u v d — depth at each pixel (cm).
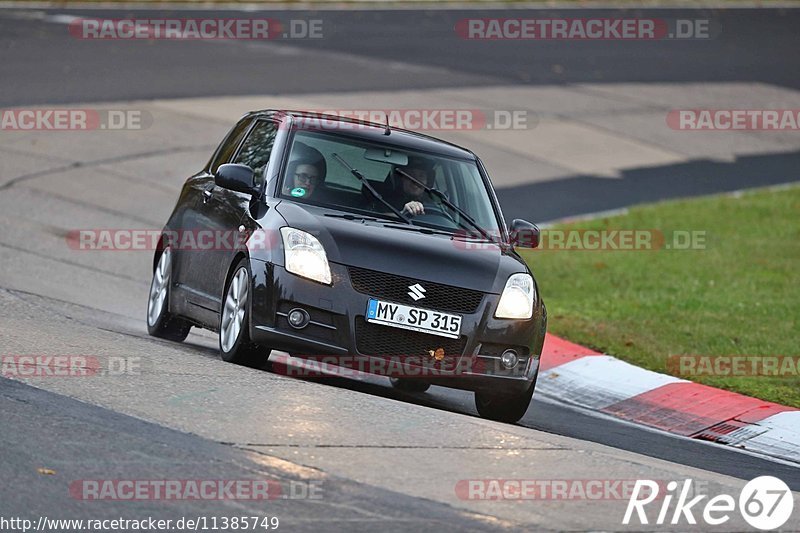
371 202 3384
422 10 14088
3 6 12200
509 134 9012
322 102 9156
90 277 5112
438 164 3569
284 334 3081
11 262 5088
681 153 9206
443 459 2445
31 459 2175
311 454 2375
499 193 7569
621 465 2556
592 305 5200
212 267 3478
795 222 7294
